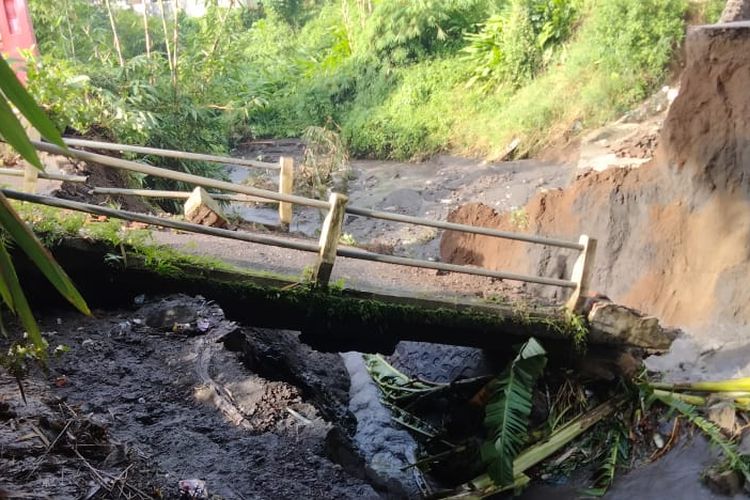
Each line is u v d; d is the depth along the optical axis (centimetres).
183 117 1075
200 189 650
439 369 793
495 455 519
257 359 542
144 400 397
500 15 1808
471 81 1750
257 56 2294
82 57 1312
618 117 1412
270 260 573
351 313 537
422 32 1903
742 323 692
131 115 911
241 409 397
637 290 816
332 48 2241
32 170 602
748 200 737
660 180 833
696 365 658
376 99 1886
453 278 634
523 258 943
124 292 513
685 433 561
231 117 1456
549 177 1377
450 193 1437
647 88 1417
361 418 704
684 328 736
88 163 792
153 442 359
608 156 1191
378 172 1648
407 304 548
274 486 339
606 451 568
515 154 1535
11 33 904
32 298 488
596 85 1458
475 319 560
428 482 603
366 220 1358
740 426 548
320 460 363
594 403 606
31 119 159
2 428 312
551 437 571
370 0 2186
